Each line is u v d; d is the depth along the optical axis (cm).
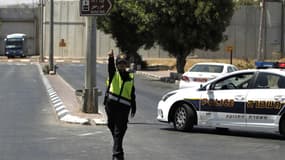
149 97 6725
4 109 5019
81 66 15662
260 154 2852
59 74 11731
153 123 4219
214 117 3594
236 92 3519
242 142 3288
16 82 9019
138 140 3300
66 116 4303
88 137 3391
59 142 3180
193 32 10425
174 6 10300
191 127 3703
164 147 3039
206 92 3638
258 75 3484
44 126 3900
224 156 2770
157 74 12650
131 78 2552
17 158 2655
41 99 6056
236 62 16312
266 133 3784
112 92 2523
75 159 2639
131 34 15125
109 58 2545
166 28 10531
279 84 3394
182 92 3753
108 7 4481
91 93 4531
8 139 3275
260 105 3406
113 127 2555
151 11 10600
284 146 3139
